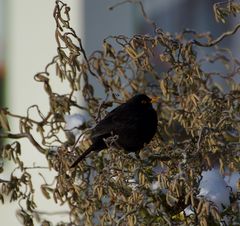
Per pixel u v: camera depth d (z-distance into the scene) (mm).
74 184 9320
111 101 10789
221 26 17141
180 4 16875
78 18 14055
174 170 9281
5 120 9648
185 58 10188
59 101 10203
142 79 11352
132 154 10828
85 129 10180
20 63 14875
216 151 9422
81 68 10516
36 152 14469
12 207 15281
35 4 14641
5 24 15781
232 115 9891
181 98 10250
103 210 9484
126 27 14500
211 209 8344
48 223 9695
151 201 9195
